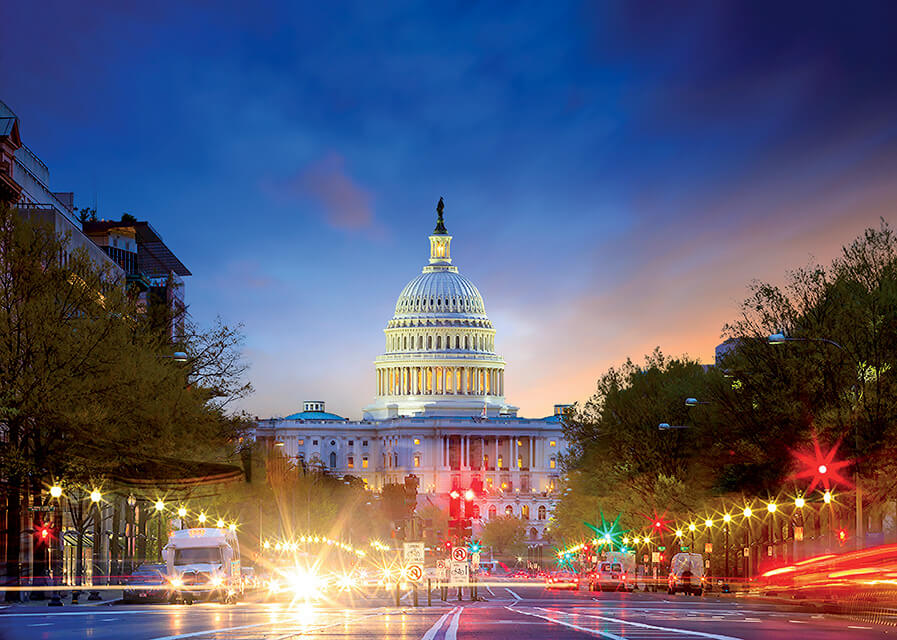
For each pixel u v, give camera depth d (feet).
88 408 223.71
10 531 232.94
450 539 291.99
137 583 247.91
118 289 262.26
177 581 236.22
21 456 226.79
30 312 226.38
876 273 262.06
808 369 256.93
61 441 234.17
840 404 255.09
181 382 263.70
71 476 240.73
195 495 300.61
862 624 144.66
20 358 227.81
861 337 250.57
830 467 256.52
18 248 238.89
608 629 129.39
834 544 280.72
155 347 278.26
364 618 159.33
